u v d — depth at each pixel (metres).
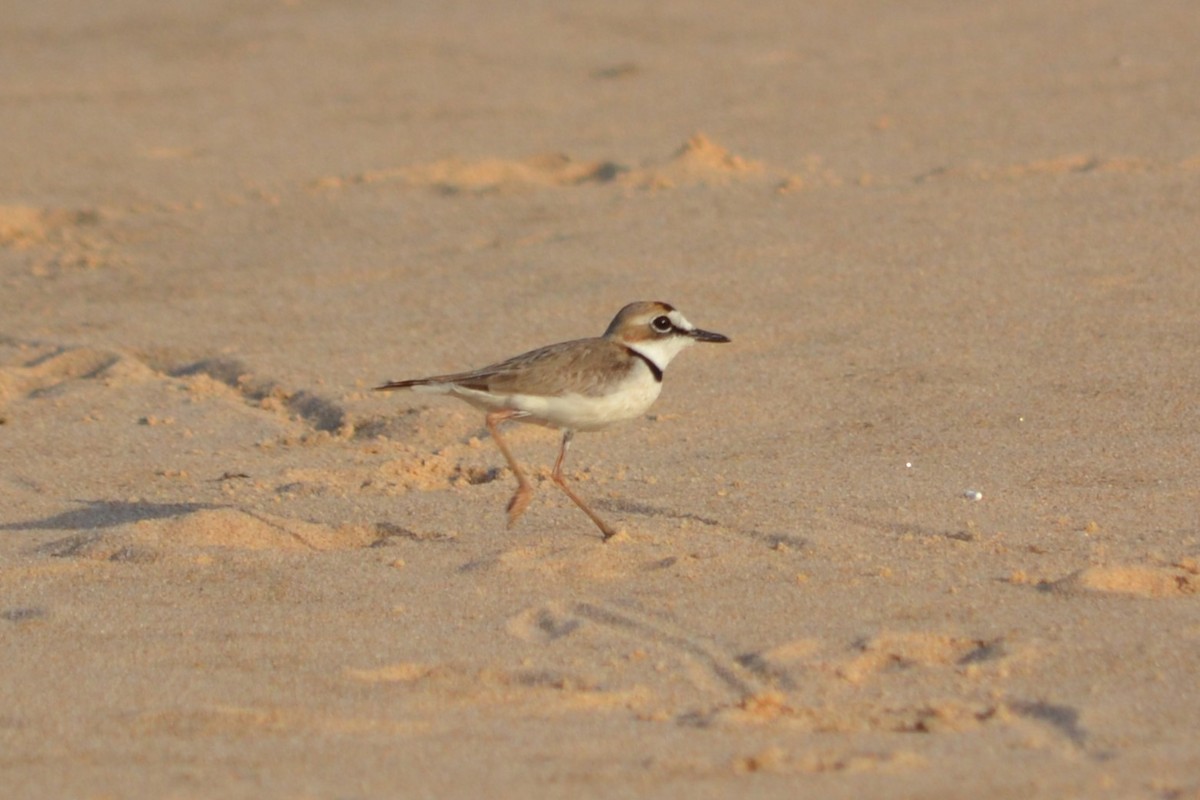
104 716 7.04
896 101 25.12
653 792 6.05
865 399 12.36
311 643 7.99
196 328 15.15
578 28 33.94
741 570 8.84
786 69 28.73
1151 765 6.20
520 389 9.54
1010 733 6.64
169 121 27.00
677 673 7.48
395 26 35.00
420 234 18.17
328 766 6.39
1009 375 12.62
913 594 8.36
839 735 6.67
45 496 11.00
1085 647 7.55
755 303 14.81
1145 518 9.48
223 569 9.22
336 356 14.06
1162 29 29.81
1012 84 25.78
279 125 26.41
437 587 8.80
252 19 36.62
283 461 11.67
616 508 10.22
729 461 11.16
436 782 6.20
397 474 11.12
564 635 8.01
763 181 19.55
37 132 26.16
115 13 37.91
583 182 21.02
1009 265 15.33
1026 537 9.23
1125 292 14.35
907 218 17.20
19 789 6.24
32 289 16.86
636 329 9.87
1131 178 18.20
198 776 6.32
